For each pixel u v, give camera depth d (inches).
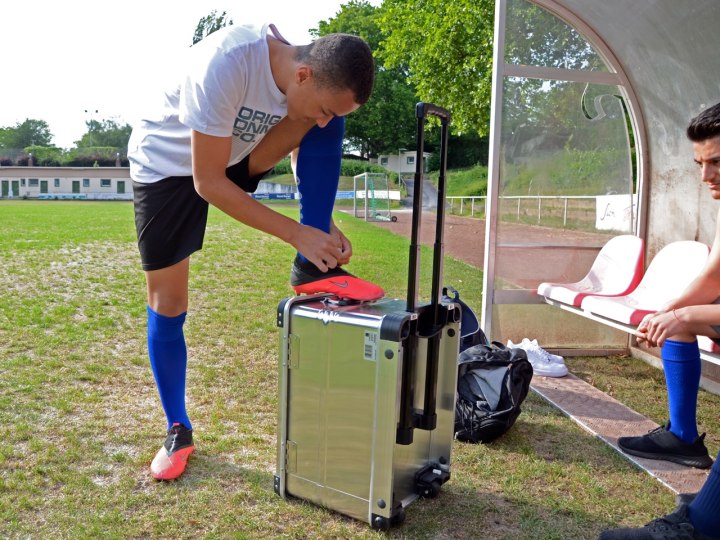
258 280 302.5
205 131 79.5
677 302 105.5
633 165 190.2
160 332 101.9
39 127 2829.7
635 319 139.6
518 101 180.5
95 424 120.9
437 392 95.1
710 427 134.3
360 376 83.9
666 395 153.3
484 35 609.3
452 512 91.6
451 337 94.4
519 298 187.5
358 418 85.0
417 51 759.1
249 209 82.8
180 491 95.4
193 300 249.0
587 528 88.6
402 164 2069.4
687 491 100.3
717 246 104.1
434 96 692.1
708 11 143.2
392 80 2000.5
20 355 166.2
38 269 306.5
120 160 2081.7
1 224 594.2
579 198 187.9
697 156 97.7
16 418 122.6
